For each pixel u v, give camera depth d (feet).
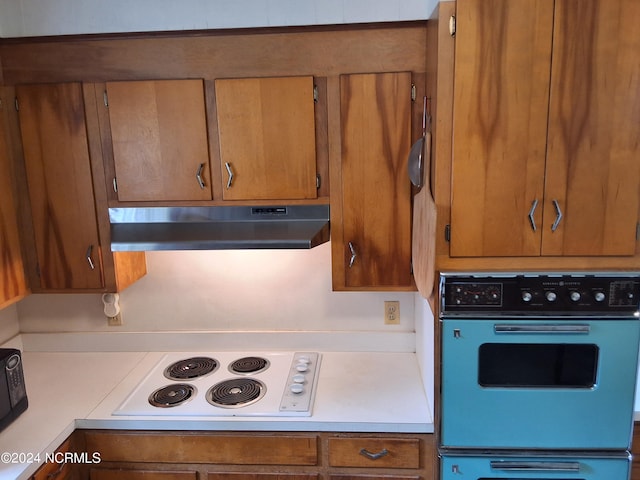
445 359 5.44
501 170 5.17
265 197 6.31
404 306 7.52
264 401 6.26
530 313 5.30
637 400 5.90
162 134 6.22
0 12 6.16
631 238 5.23
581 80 4.97
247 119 6.13
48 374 7.10
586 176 5.14
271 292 7.64
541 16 4.90
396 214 6.26
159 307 7.79
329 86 6.03
